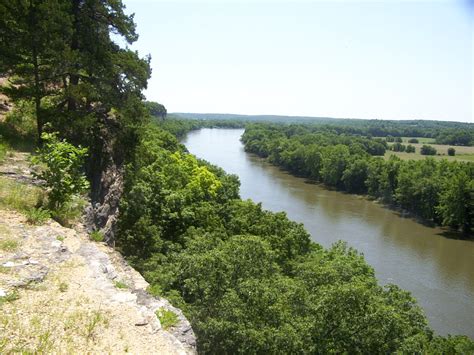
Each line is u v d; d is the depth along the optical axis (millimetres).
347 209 68812
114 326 7773
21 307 7480
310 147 102688
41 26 16547
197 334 18000
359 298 19812
